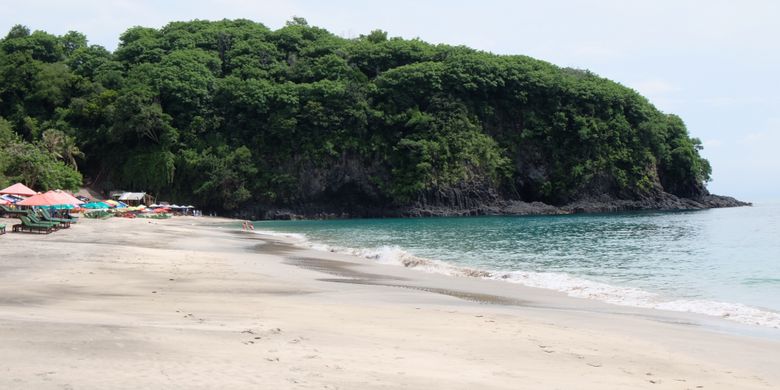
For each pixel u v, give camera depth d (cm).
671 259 3084
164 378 698
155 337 923
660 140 10700
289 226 6738
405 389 742
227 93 9481
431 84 9900
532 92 10444
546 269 2712
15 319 1007
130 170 9088
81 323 1008
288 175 9231
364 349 977
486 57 10738
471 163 9712
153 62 10375
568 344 1117
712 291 2038
